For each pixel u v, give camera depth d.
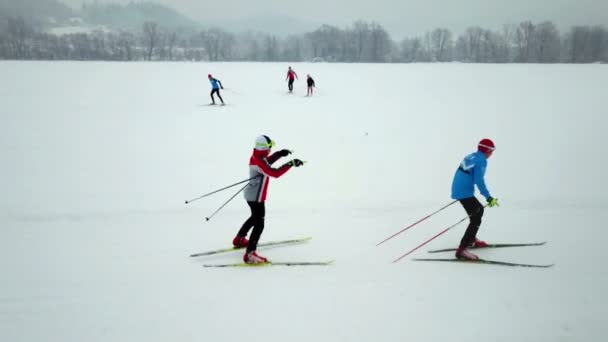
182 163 8.27
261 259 4.36
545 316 3.44
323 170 7.82
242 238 4.67
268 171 4.18
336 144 9.80
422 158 8.59
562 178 7.10
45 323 3.40
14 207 5.90
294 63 40.81
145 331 3.31
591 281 3.96
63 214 5.69
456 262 4.39
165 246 4.82
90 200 6.23
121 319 3.46
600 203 6.00
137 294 3.82
